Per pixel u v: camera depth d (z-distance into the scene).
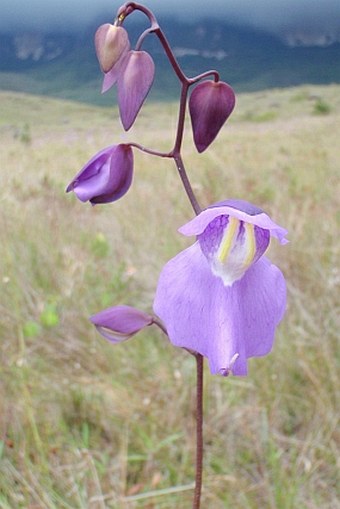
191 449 0.43
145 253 0.67
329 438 0.43
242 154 1.42
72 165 1.33
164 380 0.48
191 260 0.22
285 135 2.16
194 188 0.90
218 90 0.25
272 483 0.41
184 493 0.40
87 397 0.47
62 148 1.83
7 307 0.56
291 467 0.42
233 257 0.22
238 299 0.21
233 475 0.41
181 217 0.81
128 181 0.26
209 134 0.25
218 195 0.90
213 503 0.39
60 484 0.40
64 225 0.77
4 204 0.80
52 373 0.49
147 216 0.81
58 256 0.67
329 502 0.40
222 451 0.43
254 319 0.21
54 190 0.97
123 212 0.82
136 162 1.30
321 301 0.56
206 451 0.43
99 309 0.58
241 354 0.21
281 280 0.22
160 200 0.88
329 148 1.58
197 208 0.25
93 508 0.38
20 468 0.40
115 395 0.46
